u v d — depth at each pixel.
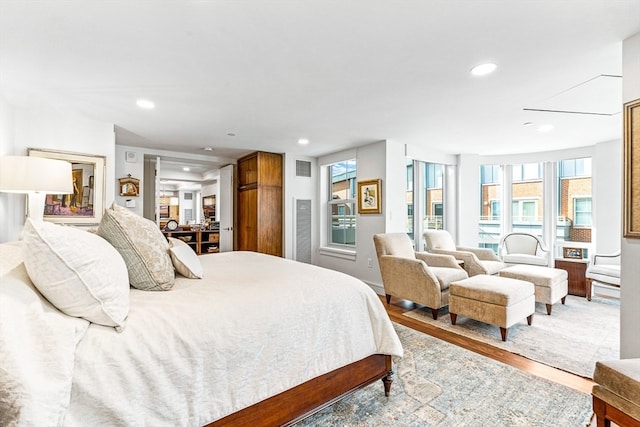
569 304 3.71
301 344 1.44
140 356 1.02
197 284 1.62
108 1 1.42
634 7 1.45
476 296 2.82
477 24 1.61
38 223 1.05
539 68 2.10
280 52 1.90
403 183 4.44
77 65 2.04
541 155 4.98
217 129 3.67
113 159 3.35
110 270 1.14
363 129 3.68
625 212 1.72
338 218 5.46
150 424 1.01
